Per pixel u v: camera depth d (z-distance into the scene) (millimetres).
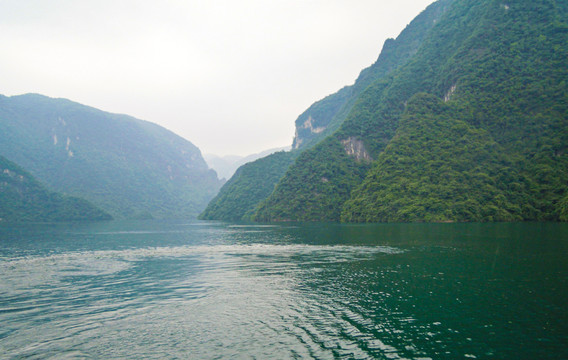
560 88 149375
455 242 66938
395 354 19406
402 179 155250
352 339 21609
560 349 19797
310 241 79875
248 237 95250
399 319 25125
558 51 160125
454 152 154250
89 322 25266
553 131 140500
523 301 28562
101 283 38156
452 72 194625
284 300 30500
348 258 52969
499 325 23562
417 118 180875
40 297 32312
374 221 151625
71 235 110750
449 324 23969
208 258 56375
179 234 112438
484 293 31188
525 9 185875
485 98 169250
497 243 63094
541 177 131125
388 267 44688
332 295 31891
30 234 115688
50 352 20219
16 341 21828
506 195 131875
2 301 30953
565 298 29141
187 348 20500
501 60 175625
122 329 23781
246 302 29984
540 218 122062
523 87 160750
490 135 157375
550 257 47812
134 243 83000
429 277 38219
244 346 20688
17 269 47406
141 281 39031
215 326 24188
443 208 133000
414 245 65125
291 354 19469
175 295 32656
